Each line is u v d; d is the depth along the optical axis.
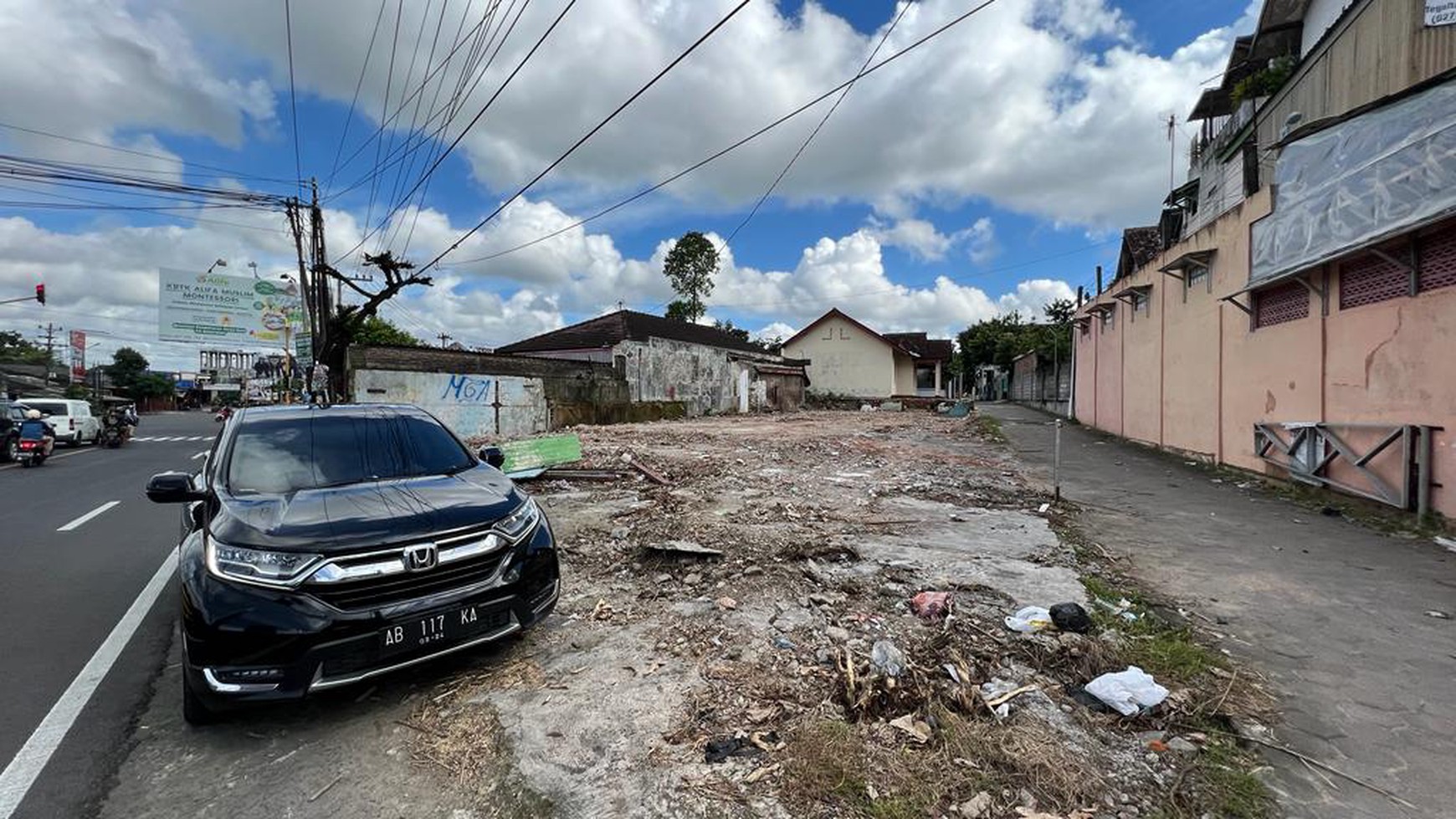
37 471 14.92
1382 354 7.32
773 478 10.21
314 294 21.59
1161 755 2.77
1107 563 5.56
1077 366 22.95
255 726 3.23
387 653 3.14
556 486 9.77
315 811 2.61
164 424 40.88
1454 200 6.13
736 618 4.25
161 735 3.20
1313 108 11.21
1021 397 42.81
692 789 2.56
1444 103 6.26
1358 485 7.68
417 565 3.26
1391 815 2.41
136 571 6.18
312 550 3.13
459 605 3.35
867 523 6.94
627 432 19.41
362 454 4.42
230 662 2.96
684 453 13.35
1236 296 10.52
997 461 12.54
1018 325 54.09
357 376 16.56
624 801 2.52
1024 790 2.53
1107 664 3.53
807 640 3.89
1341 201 7.79
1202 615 4.36
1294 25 15.78
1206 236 11.66
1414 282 6.84
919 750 2.78
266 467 4.13
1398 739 2.90
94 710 3.48
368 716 3.28
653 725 3.02
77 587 5.68
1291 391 9.07
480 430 19.20
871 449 14.45
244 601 3.00
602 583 5.19
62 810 2.66
